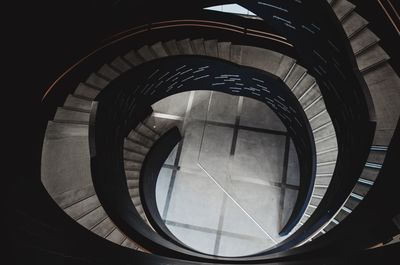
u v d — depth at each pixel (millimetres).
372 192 4160
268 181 10016
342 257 3037
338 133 6812
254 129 10609
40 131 4922
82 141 6008
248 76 9016
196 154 10375
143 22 7762
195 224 9633
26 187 3861
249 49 8523
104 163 6562
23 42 4477
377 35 5617
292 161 10188
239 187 9992
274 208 9727
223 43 8461
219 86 10523
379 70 5512
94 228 5504
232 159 10289
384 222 3359
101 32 6484
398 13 4789
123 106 7961
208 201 9867
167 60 7859
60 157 5906
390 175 3887
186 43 8273
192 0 7898
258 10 7652
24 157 4195
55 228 3666
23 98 4484
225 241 9422
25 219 3219
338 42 5816
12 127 4039
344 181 5777
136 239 5418
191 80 9930
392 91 5367
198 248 9359
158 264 3836
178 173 10188
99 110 6355
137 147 9328
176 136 10219
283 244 6766
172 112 10828
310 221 6594
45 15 4809
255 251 9258
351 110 5980
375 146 5031
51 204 4254
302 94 7957
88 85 6629
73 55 5785
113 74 7004
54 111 5746
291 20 6898
